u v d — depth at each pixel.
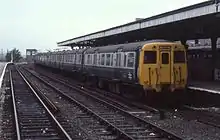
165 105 17.89
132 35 24.75
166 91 17.36
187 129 11.80
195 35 21.06
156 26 17.75
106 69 23.23
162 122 13.07
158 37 24.48
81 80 33.72
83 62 31.03
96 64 26.05
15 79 38.00
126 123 12.81
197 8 13.79
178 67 17.44
